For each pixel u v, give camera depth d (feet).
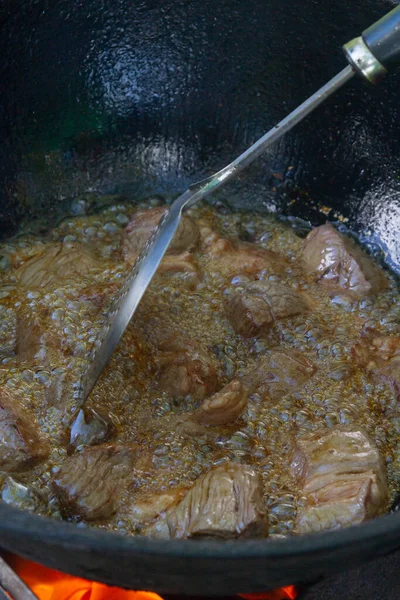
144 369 2.04
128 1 2.36
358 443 1.82
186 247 2.37
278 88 2.47
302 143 2.50
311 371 2.07
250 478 1.73
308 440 1.87
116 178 2.59
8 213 2.44
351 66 1.79
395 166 2.37
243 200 2.59
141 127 2.58
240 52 2.44
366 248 2.44
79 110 2.49
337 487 1.77
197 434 1.93
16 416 1.86
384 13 2.22
